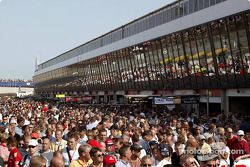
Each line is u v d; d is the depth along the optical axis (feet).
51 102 241.35
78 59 293.23
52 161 23.70
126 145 30.48
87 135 45.11
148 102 129.90
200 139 39.47
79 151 28.81
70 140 34.19
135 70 183.62
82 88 290.15
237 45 107.55
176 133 53.42
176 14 140.97
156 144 33.37
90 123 65.00
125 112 110.52
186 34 132.16
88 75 271.08
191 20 127.75
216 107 137.39
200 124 65.87
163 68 153.58
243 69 107.04
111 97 240.32
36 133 40.06
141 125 59.21
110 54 215.31
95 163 27.73
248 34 102.47
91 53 256.73
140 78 178.70
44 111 112.57
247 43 103.60
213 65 120.26
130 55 186.39
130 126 54.65
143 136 42.55
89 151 28.66
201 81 128.36
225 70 114.73
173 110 116.98
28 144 33.99
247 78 106.11
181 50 137.90
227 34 110.83
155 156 31.48
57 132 39.86
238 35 106.32
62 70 357.00
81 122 68.80
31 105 180.14
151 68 165.27
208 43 120.98
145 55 169.37
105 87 236.02
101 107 148.05
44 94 426.51
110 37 221.46
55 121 62.34
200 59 126.82
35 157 21.63
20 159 33.45
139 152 31.63
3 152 36.35
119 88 211.00
